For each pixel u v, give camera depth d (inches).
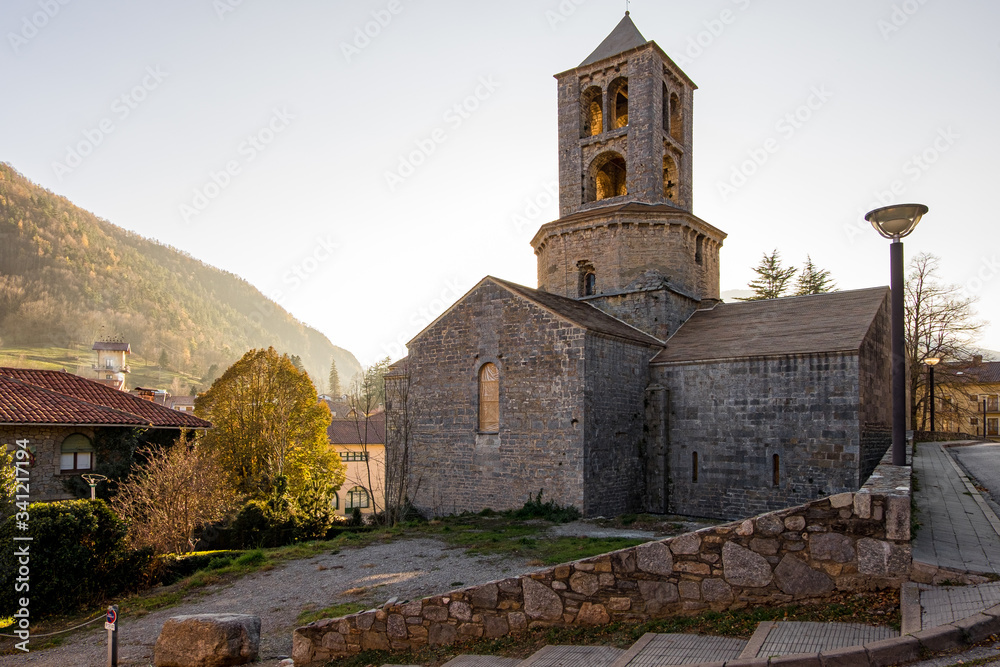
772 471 1017.5
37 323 7086.6
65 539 723.4
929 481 706.8
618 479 1066.7
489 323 1130.7
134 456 1205.7
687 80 1503.4
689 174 1504.7
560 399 1031.0
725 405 1075.9
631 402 1115.3
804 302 1242.6
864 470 960.9
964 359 1993.1
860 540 325.7
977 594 291.0
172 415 1318.9
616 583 373.1
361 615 436.1
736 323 1232.2
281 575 756.0
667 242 1296.8
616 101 1553.9
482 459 1111.0
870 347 1029.8
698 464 1092.5
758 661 267.7
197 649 475.2
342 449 2327.8
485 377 1131.9
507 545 790.5
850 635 286.4
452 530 941.8
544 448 1039.6
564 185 1460.4
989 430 2999.5
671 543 362.6
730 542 349.7
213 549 1066.1
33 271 7810.0
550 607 386.9
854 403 955.3
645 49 1359.5
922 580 314.3
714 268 1466.5
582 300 1352.1
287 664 454.3
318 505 1194.0
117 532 781.9
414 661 396.5
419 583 655.8
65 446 1125.1
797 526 337.7
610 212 1314.0
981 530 426.6
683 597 355.9
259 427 1654.8
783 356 1018.1
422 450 1188.5
